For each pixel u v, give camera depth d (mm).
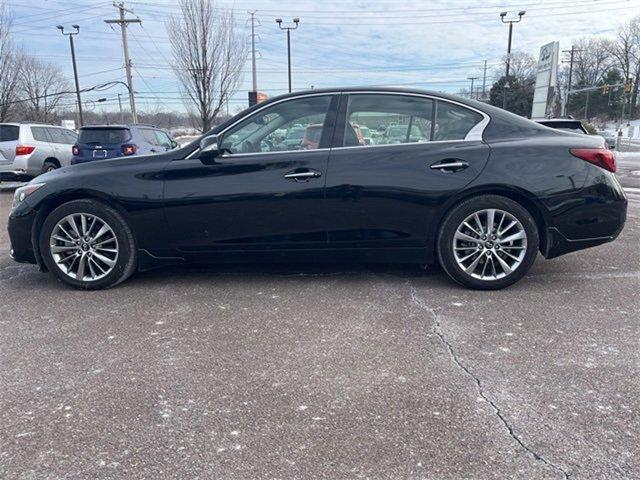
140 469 2137
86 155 11281
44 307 4012
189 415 2510
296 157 4133
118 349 3240
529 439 2273
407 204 4070
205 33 20453
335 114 4215
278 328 3521
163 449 2260
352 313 3762
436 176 4031
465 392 2662
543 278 4508
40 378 2887
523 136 4145
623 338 3260
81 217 4328
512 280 4148
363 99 4230
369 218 4117
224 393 2703
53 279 4781
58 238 4371
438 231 4156
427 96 4211
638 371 2840
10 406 2613
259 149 4219
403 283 4418
